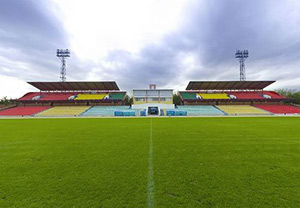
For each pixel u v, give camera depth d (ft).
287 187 11.03
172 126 47.24
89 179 12.34
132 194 10.22
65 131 38.09
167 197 9.85
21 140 27.58
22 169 14.47
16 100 135.85
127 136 30.86
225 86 144.97
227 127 44.06
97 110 128.36
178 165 15.24
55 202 9.45
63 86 142.00
